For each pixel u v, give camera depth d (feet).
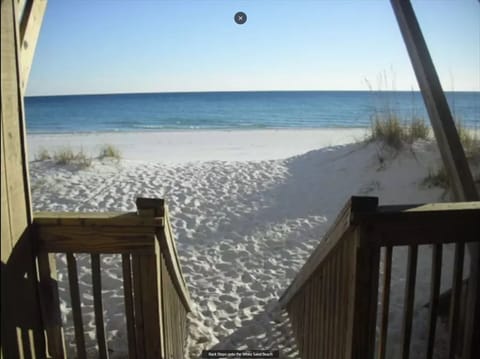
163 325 5.73
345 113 107.14
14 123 4.21
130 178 24.31
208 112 116.57
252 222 17.63
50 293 4.93
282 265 13.75
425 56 7.34
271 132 61.46
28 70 4.55
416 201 18.13
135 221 4.83
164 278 6.07
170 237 5.83
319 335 7.05
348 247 5.17
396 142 23.86
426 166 21.02
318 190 21.63
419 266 12.70
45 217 4.76
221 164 28.68
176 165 28.71
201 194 21.36
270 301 11.55
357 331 4.93
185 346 9.43
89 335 9.37
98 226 4.83
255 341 9.71
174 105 142.82
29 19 4.57
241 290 12.16
